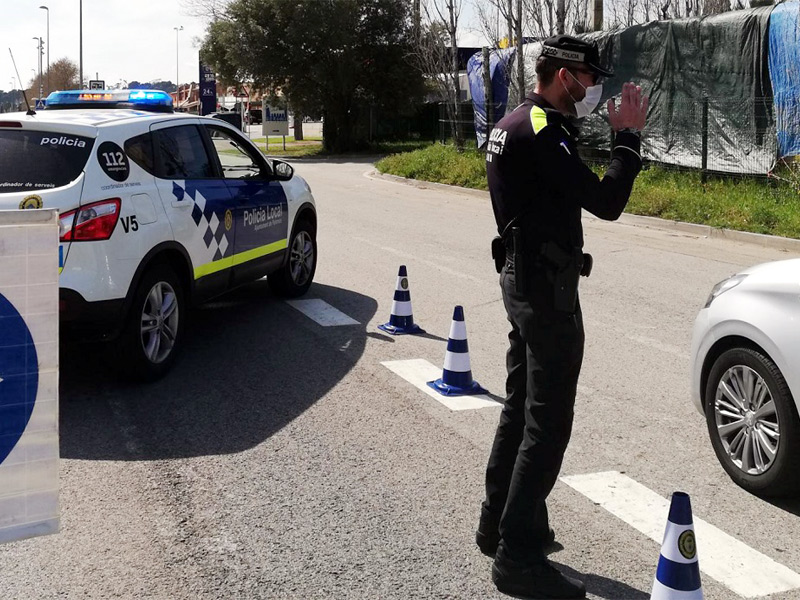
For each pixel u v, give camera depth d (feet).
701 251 38.52
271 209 25.50
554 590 10.93
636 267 34.32
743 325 13.96
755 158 52.54
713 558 12.09
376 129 134.21
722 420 14.74
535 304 10.66
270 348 22.59
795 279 13.50
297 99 122.62
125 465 15.14
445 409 18.07
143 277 19.07
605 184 10.33
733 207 45.21
